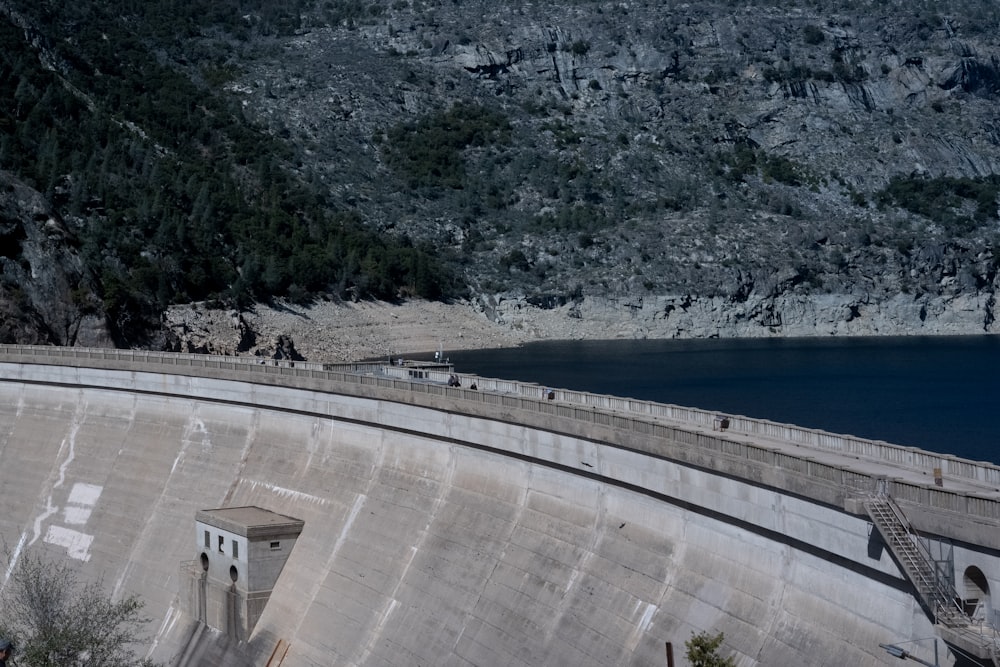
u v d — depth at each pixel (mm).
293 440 87438
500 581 65500
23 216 193250
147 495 92688
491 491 70688
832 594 48688
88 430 101000
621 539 60812
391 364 100438
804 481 48969
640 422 59781
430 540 71812
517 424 68875
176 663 79625
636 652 55906
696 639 47500
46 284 190375
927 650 43406
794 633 49688
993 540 40406
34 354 107188
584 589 60719
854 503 45500
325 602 74500
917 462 52938
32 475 100750
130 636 75875
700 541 56500
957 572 42312
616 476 61719
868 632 46469
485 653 63031
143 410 98750
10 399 107375
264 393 90000
